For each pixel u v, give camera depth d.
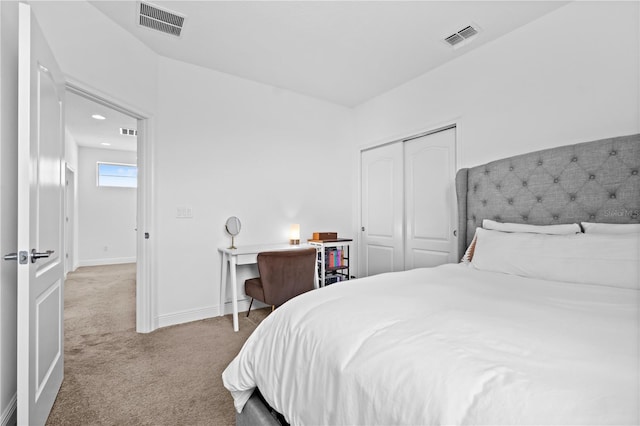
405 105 3.33
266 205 3.41
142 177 2.67
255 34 2.46
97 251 6.16
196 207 2.96
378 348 0.79
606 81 1.89
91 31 2.12
